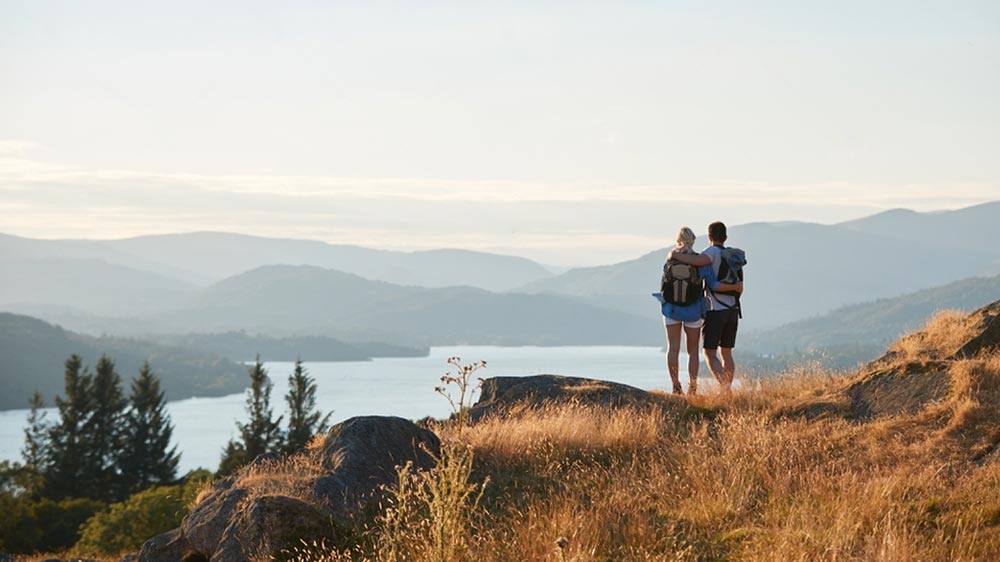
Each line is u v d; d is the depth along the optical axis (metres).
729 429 10.01
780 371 12.74
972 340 11.69
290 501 7.48
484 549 6.80
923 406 9.57
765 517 6.98
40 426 104.69
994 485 6.75
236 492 8.52
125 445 105.75
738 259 12.73
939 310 13.84
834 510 6.73
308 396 101.81
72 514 79.81
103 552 58.03
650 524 7.18
